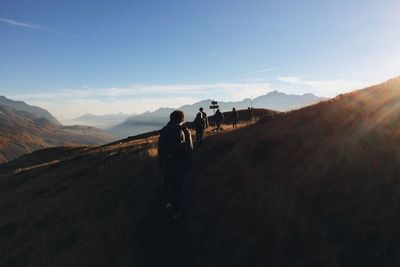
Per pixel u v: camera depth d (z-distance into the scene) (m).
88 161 26.61
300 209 6.91
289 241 6.23
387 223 5.58
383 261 5.09
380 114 9.88
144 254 7.57
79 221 10.40
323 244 5.78
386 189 6.33
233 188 9.16
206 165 12.00
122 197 11.19
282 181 8.30
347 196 6.72
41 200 16.78
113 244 8.12
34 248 9.88
